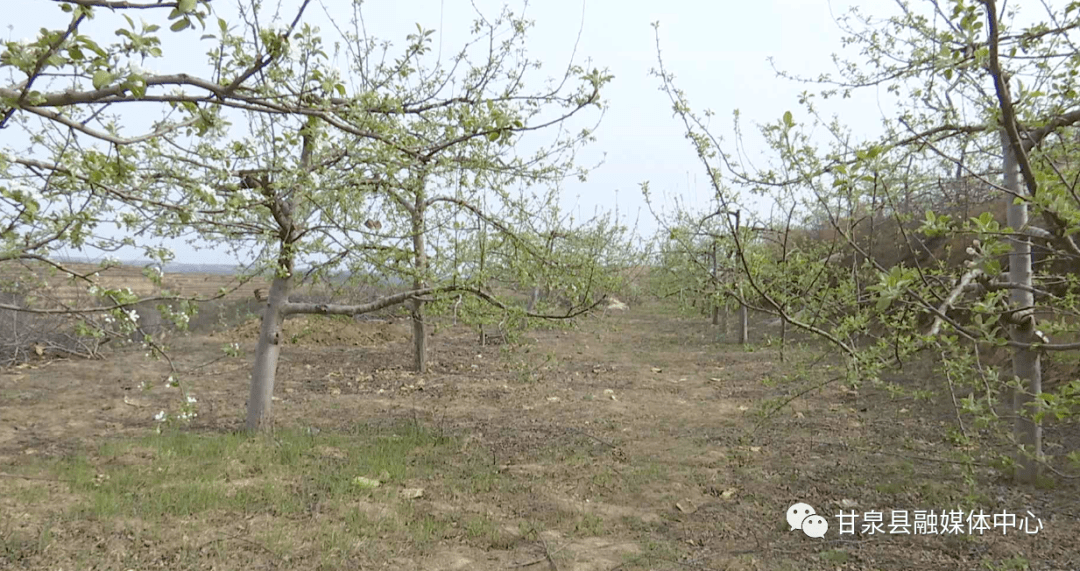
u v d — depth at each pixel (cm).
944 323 308
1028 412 509
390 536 441
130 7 187
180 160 346
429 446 663
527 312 618
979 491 512
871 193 295
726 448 657
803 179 318
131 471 542
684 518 491
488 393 931
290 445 627
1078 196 216
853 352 333
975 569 399
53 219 289
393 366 1143
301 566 392
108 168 243
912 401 792
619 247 1004
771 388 934
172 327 1283
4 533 408
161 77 221
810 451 640
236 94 244
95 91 214
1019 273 478
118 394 895
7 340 1105
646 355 1288
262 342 692
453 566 405
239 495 493
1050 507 480
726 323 1617
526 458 629
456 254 677
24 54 195
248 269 591
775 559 421
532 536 450
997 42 220
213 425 731
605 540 451
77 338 1141
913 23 391
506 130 338
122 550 400
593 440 689
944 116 363
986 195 491
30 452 609
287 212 577
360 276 664
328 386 974
